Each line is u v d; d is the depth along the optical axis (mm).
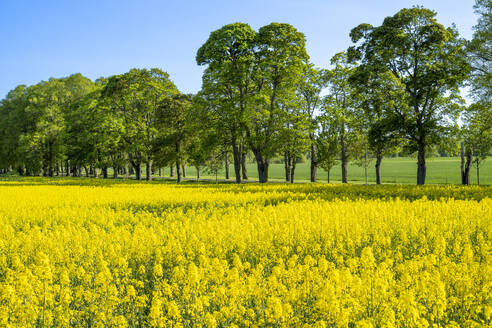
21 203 17703
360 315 4566
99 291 5379
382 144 30422
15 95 69500
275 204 17344
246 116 32406
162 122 46531
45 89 62688
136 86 47344
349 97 39344
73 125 58094
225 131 37562
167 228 10312
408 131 29312
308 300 4938
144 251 7781
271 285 5062
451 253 7496
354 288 4777
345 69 38938
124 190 25344
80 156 57188
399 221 9766
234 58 35094
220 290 4832
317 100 40312
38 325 4980
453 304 4742
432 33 27969
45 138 59344
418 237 8578
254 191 23703
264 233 8602
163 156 44719
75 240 8328
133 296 5469
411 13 28766
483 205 12297
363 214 11016
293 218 10570
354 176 65312
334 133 39125
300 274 5633
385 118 29703
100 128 50219
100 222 12367
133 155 51406
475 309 4547
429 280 5133
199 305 4598
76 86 65812
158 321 4520
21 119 63125
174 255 7457
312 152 41531
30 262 7957
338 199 16734
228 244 8219
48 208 15859
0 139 68000
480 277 5387
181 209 14406
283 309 4316
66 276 5785
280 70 34844
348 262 6391
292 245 8258
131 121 49344
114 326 4727
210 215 13797
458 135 28891
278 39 33438
